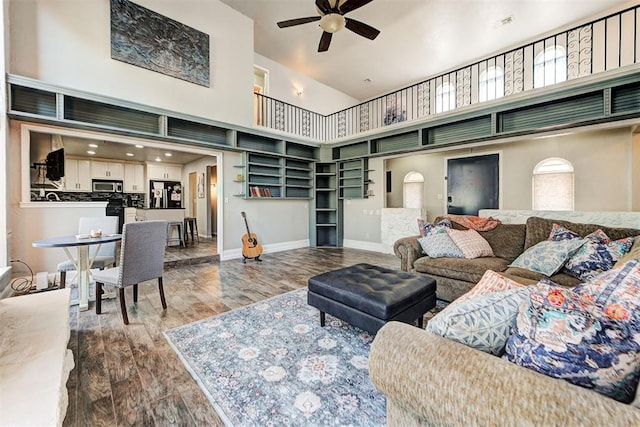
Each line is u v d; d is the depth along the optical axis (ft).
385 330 3.05
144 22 13.39
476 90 22.09
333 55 21.63
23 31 10.48
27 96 10.66
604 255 6.95
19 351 4.31
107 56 12.37
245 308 8.87
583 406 1.83
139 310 8.70
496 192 17.17
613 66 16.19
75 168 22.41
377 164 20.12
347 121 28.27
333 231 23.07
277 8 16.75
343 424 4.26
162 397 4.85
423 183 21.02
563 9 16.20
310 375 5.45
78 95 11.27
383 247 19.47
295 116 23.95
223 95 16.35
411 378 2.48
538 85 19.08
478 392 2.13
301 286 11.37
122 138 13.16
